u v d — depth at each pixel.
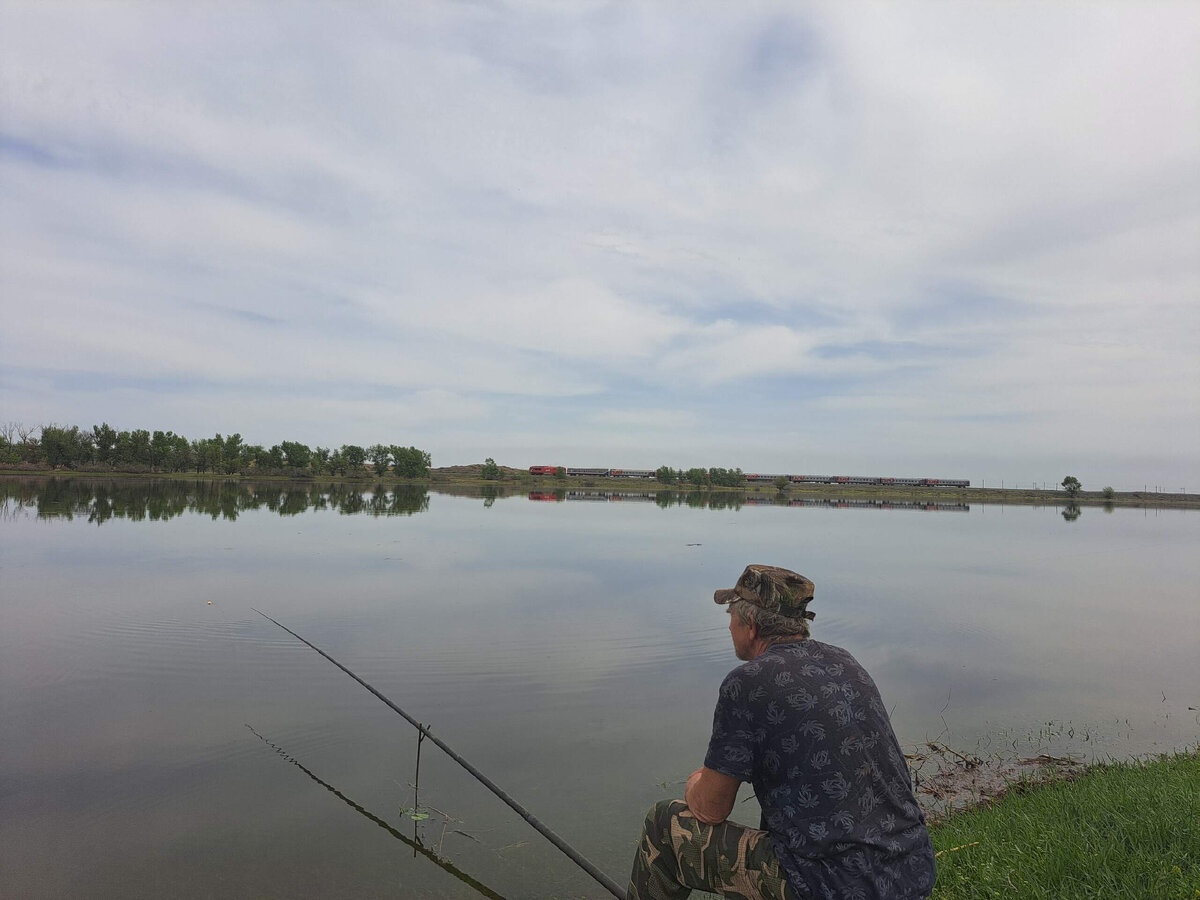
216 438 100.19
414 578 17.08
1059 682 10.41
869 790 2.29
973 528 47.00
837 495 135.00
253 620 12.17
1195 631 14.16
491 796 6.24
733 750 2.44
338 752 7.07
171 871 4.96
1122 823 4.64
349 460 118.75
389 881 4.91
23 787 6.16
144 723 7.61
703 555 23.47
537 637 11.70
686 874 2.70
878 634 13.30
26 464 83.81
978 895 4.04
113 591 14.13
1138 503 159.38
